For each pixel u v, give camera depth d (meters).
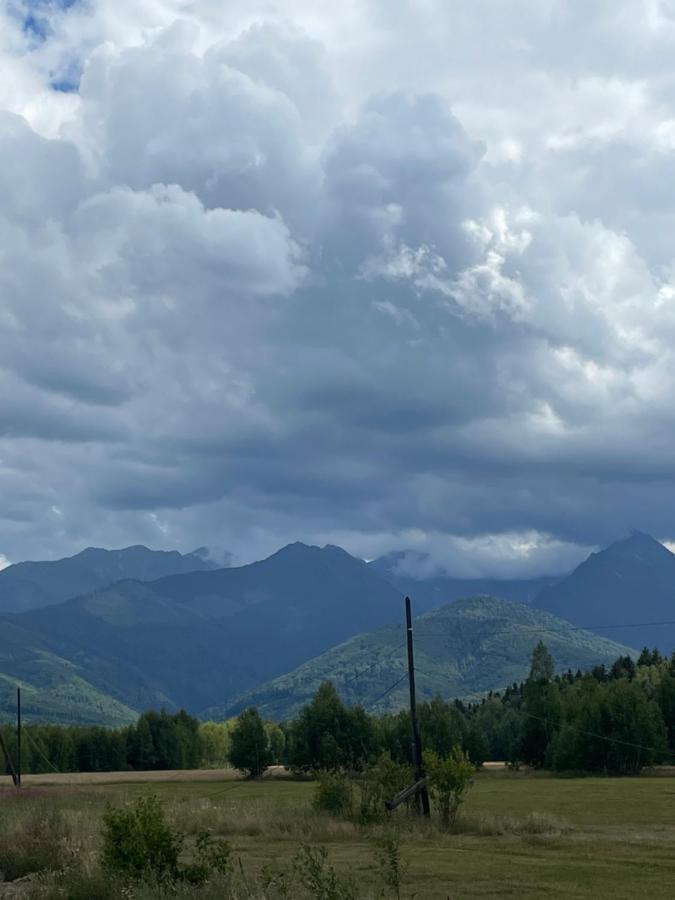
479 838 40.72
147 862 23.14
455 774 46.88
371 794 47.44
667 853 34.12
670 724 161.88
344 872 28.98
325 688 160.50
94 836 32.03
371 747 155.00
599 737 141.12
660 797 76.12
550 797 76.56
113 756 191.88
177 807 51.62
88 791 76.50
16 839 30.41
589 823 48.94
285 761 160.88
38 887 23.77
